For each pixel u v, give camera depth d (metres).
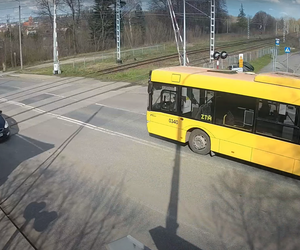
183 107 10.47
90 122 14.62
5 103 20.20
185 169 9.38
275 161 8.55
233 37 82.56
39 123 15.00
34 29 63.53
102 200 7.85
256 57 41.09
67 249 6.11
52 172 9.55
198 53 41.72
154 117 11.32
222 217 7.01
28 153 11.20
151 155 10.48
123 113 15.86
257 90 8.64
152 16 70.62
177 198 7.82
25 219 7.19
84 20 65.88
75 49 64.00
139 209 7.40
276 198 7.75
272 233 6.44
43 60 56.72
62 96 21.00
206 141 10.16
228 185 8.41
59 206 7.66
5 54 51.94
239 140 9.16
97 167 9.73
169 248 6.04
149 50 47.84
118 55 35.44
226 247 6.05
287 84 8.23
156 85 11.12
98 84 24.56
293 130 8.12
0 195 8.35
